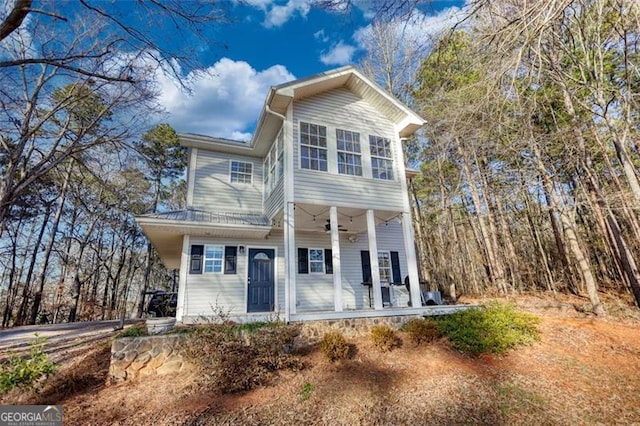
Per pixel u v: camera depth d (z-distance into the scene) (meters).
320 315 7.16
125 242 21.02
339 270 7.70
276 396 4.86
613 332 7.43
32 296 16.20
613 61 7.83
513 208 15.66
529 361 5.97
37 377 4.90
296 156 8.09
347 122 9.14
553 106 9.84
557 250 15.29
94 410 4.48
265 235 9.55
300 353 6.41
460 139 9.04
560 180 11.73
